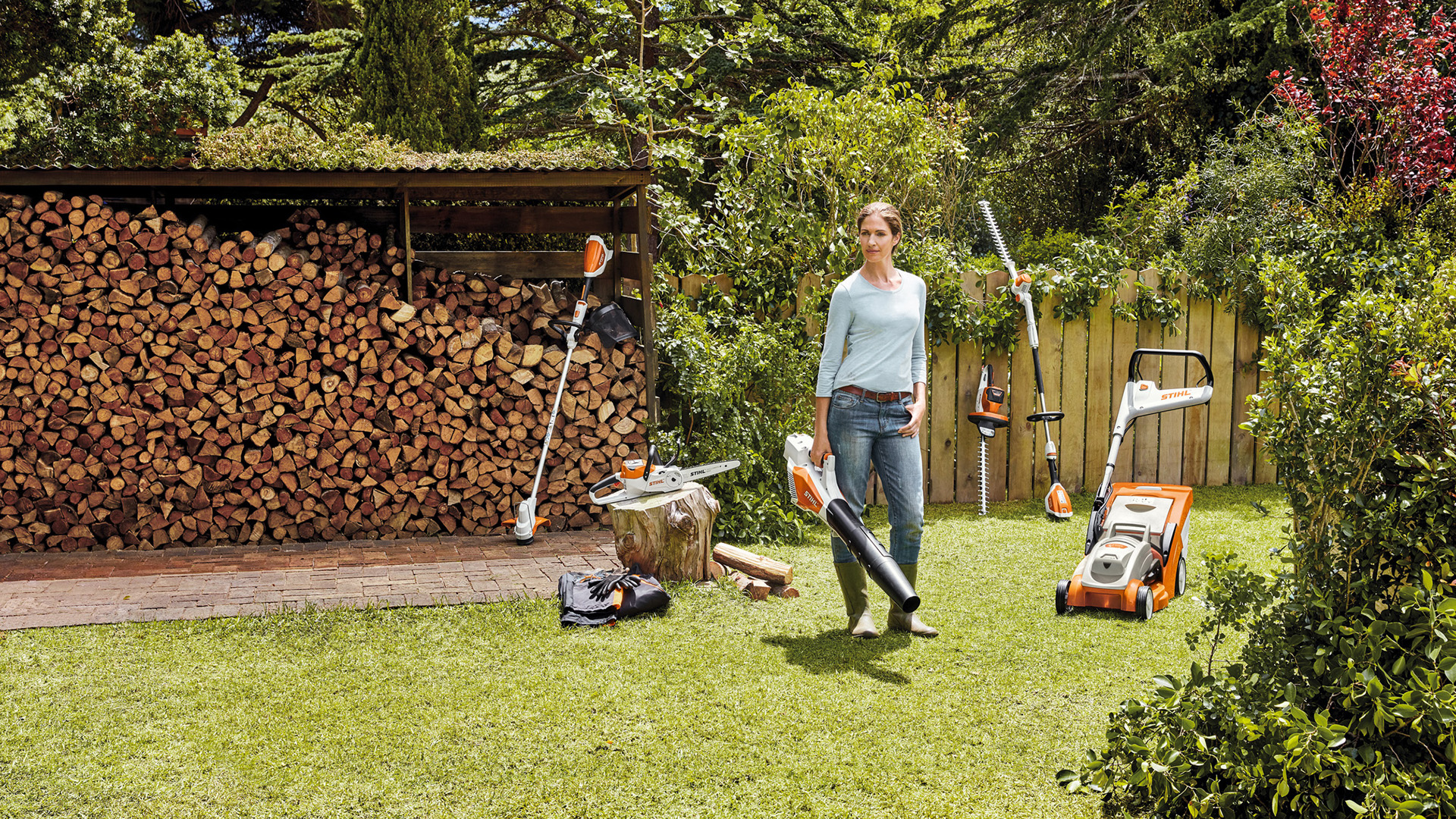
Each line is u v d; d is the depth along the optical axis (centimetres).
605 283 672
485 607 416
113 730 292
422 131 1102
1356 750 219
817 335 652
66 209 512
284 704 313
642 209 573
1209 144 1015
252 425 545
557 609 413
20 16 1062
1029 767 275
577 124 1496
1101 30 1219
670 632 390
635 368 588
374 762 275
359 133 689
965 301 658
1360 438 236
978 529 589
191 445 537
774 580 451
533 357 570
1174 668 350
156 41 1148
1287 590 252
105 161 1079
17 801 251
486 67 1481
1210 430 710
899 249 665
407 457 562
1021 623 404
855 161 698
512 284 586
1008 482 680
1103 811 251
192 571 478
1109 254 685
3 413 519
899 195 722
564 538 558
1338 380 243
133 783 261
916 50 1328
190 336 532
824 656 364
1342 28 806
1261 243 696
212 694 321
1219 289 702
